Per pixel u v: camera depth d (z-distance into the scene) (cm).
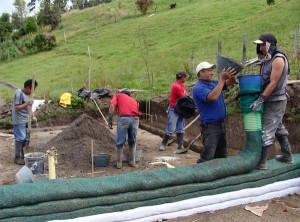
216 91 521
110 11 4619
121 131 733
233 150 807
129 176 507
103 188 478
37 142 1012
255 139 556
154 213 498
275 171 573
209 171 532
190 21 3084
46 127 1259
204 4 3712
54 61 2994
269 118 552
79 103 1328
